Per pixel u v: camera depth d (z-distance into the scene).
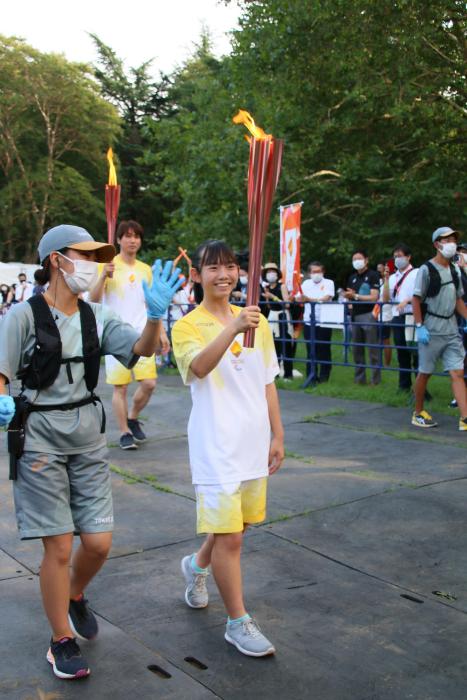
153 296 2.81
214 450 3.03
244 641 3.05
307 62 15.91
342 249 16.94
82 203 37.25
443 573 3.85
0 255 38.41
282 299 10.49
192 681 2.86
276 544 4.28
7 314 2.87
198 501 3.08
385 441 6.68
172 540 4.40
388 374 11.12
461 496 5.05
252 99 17.36
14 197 35.97
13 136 36.12
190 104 40.38
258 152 2.81
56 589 2.87
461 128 16.36
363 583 3.75
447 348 6.99
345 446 6.56
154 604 3.54
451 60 15.33
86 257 2.94
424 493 5.13
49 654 2.98
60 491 2.86
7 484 5.65
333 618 3.37
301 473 5.72
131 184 41.00
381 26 14.59
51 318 2.88
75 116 36.88
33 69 35.56
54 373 2.86
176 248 21.94
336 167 17.09
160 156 20.34
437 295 6.88
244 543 4.30
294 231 9.98
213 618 3.39
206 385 3.05
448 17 14.77
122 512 4.93
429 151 16.72
